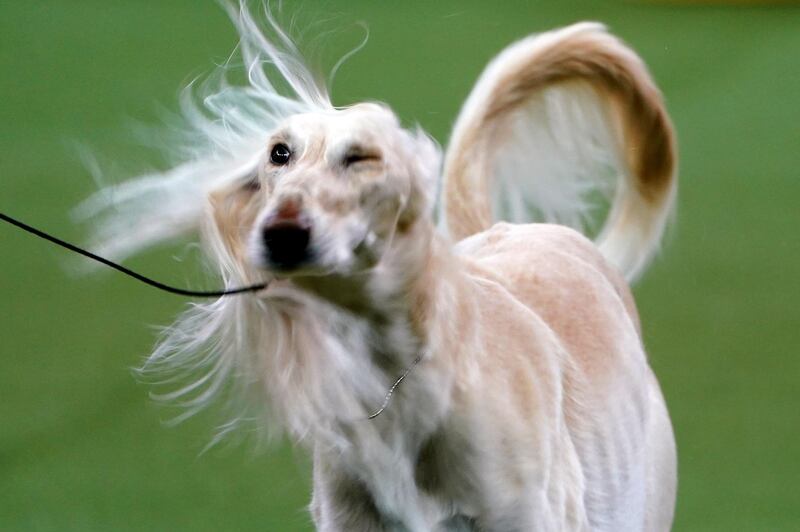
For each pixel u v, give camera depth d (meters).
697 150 18.38
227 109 6.21
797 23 25.19
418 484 5.77
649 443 7.49
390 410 5.58
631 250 8.78
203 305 5.97
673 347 12.20
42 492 9.57
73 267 13.79
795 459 10.13
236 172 5.70
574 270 7.10
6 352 11.98
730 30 24.64
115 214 6.16
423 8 26.23
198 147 6.36
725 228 15.39
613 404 6.80
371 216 5.13
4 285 13.52
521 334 6.12
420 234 5.40
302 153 5.16
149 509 9.31
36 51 22.88
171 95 20.02
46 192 16.16
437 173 5.54
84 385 11.31
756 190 16.72
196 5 26.05
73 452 10.20
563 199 8.81
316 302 5.38
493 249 7.37
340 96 19.91
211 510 9.30
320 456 5.97
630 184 8.71
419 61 22.16
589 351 6.76
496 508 5.76
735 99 20.67
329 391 5.53
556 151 8.69
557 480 6.02
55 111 19.48
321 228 4.89
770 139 18.77
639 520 7.16
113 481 9.75
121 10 25.59
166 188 6.02
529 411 5.88
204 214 5.81
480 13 25.88
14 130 18.70
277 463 10.02
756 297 13.38
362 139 5.12
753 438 10.46
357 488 5.90
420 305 5.46
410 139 5.45
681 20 25.52
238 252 5.66
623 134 8.60
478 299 5.99
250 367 5.76
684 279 13.88
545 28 24.73
